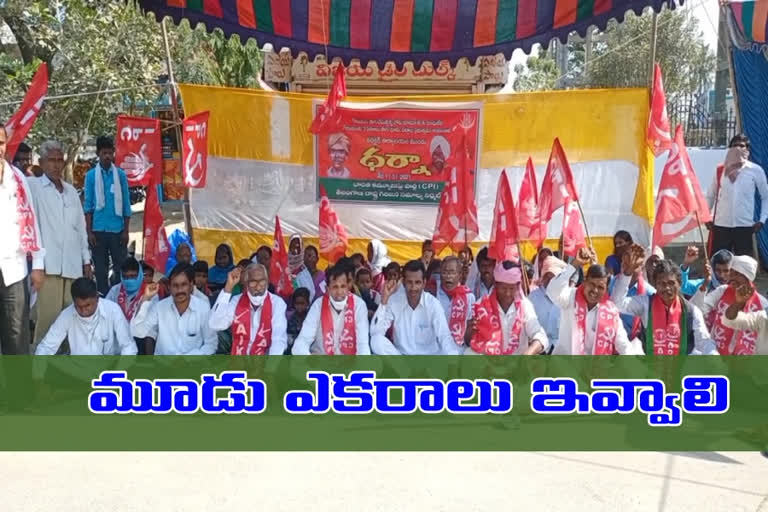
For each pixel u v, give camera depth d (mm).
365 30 8242
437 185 9211
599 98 8805
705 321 5898
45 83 6109
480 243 9133
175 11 8094
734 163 8867
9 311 5434
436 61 8461
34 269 5609
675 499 4090
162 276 8000
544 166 8984
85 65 12219
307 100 9180
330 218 7586
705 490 4199
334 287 5883
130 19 12805
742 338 5621
